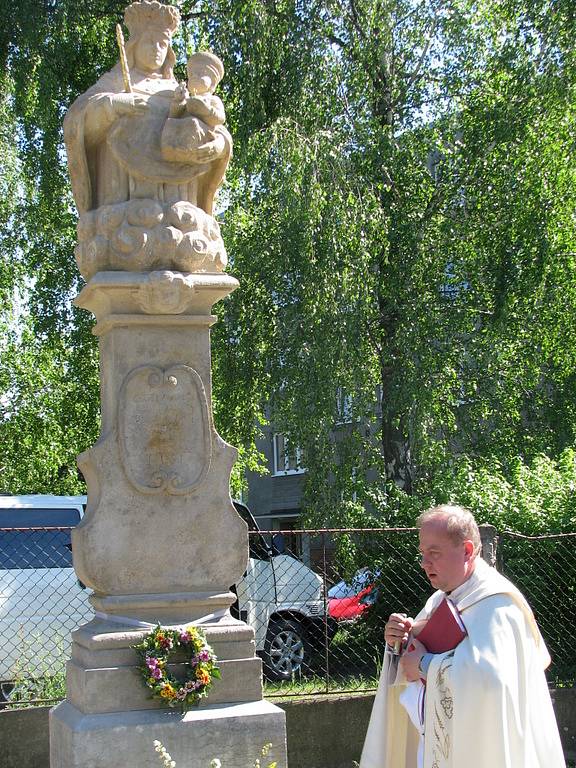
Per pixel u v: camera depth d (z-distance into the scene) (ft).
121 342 14.82
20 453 73.26
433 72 48.98
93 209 15.47
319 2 43.73
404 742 11.99
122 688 13.97
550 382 54.08
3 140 53.01
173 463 14.83
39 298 56.34
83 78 50.19
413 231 44.86
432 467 41.86
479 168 46.62
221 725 14.10
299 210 37.88
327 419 39.22
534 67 45.75
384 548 26.63
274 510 98.84
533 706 10.59
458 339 46.57
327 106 42.75
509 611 10.68
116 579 14.46
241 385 42.50
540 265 46.06
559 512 26.68
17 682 22.24
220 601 14.76
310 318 39.09
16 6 45.29
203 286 14.93
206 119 15.17
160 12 15.84
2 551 26.30
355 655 25.93
